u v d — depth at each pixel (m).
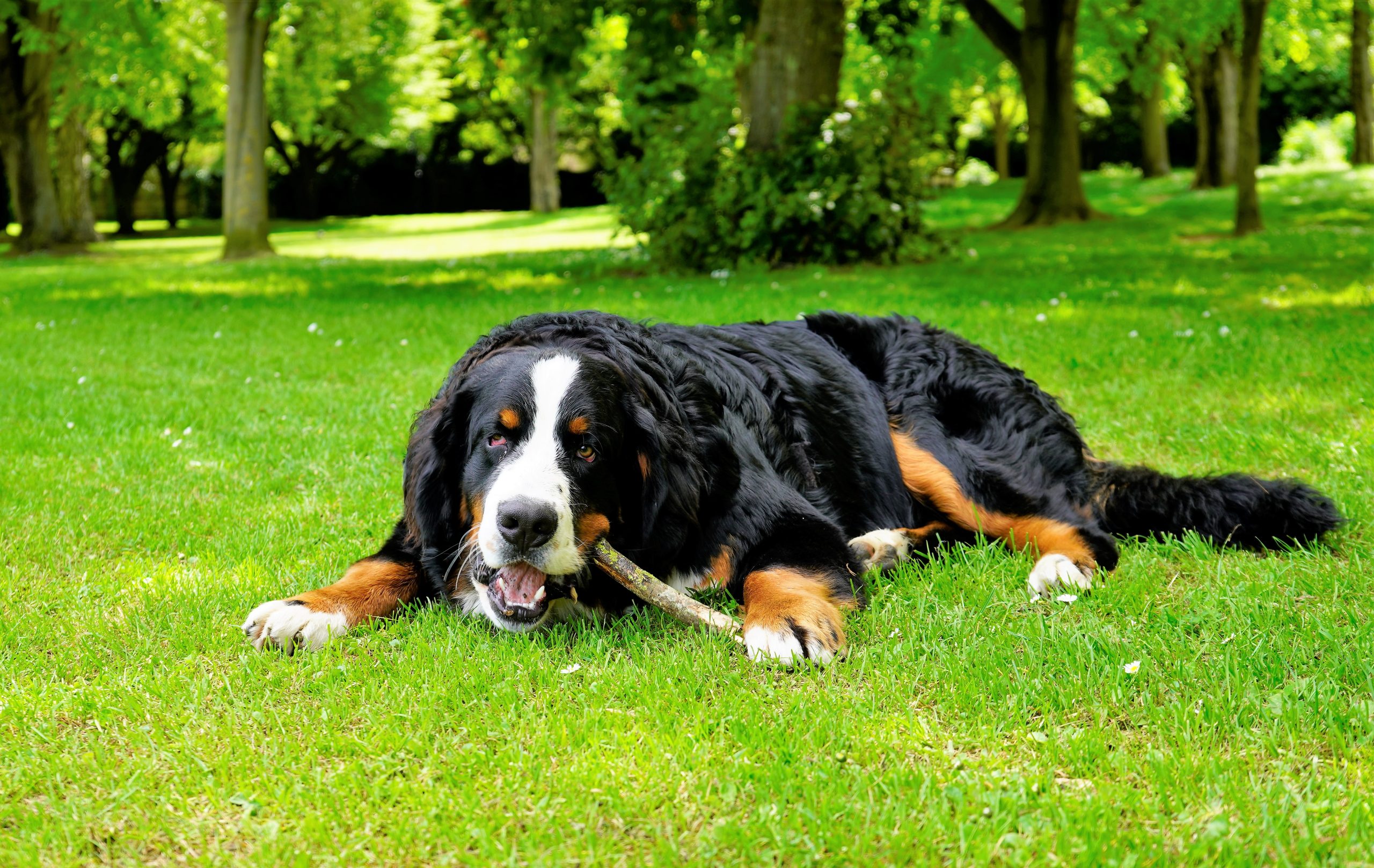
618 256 16.89
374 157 44.16
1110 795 2.14
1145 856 1.95
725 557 3.19
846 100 14.50
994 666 2.72
